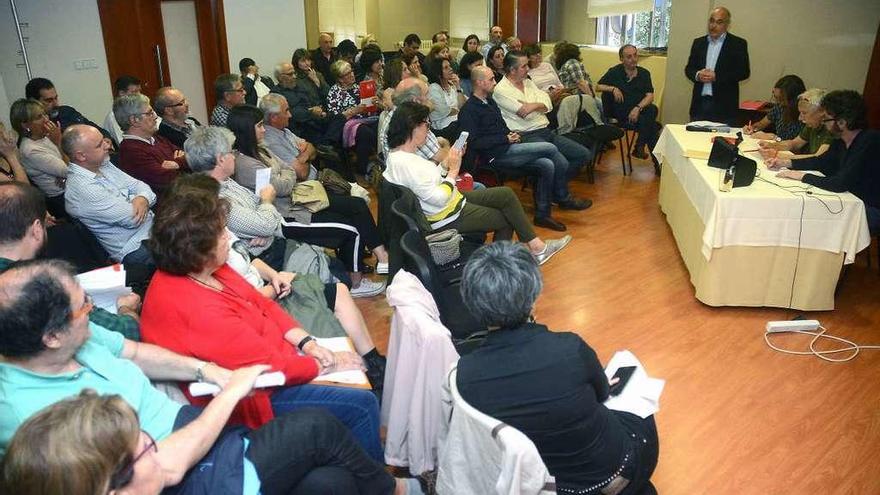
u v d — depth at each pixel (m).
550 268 3.86
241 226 2.63
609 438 1.55
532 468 1.37
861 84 5.08
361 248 3.40
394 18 9.97
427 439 1.96
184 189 1.86
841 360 2.81
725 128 4.57
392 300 1.97
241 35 6.98
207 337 1.75
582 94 5.53
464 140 3.54
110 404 1.13
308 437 1.53
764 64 5.59
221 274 1.97
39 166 3.42
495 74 6.29
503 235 3.51
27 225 1.82
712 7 5.72
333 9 9.99
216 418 1.48
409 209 2.81
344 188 3.67
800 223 3.04
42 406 1.38
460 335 2.41
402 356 1.92
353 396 1.89
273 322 1.99
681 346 2.96
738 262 3.17
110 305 2.08
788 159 3.56
